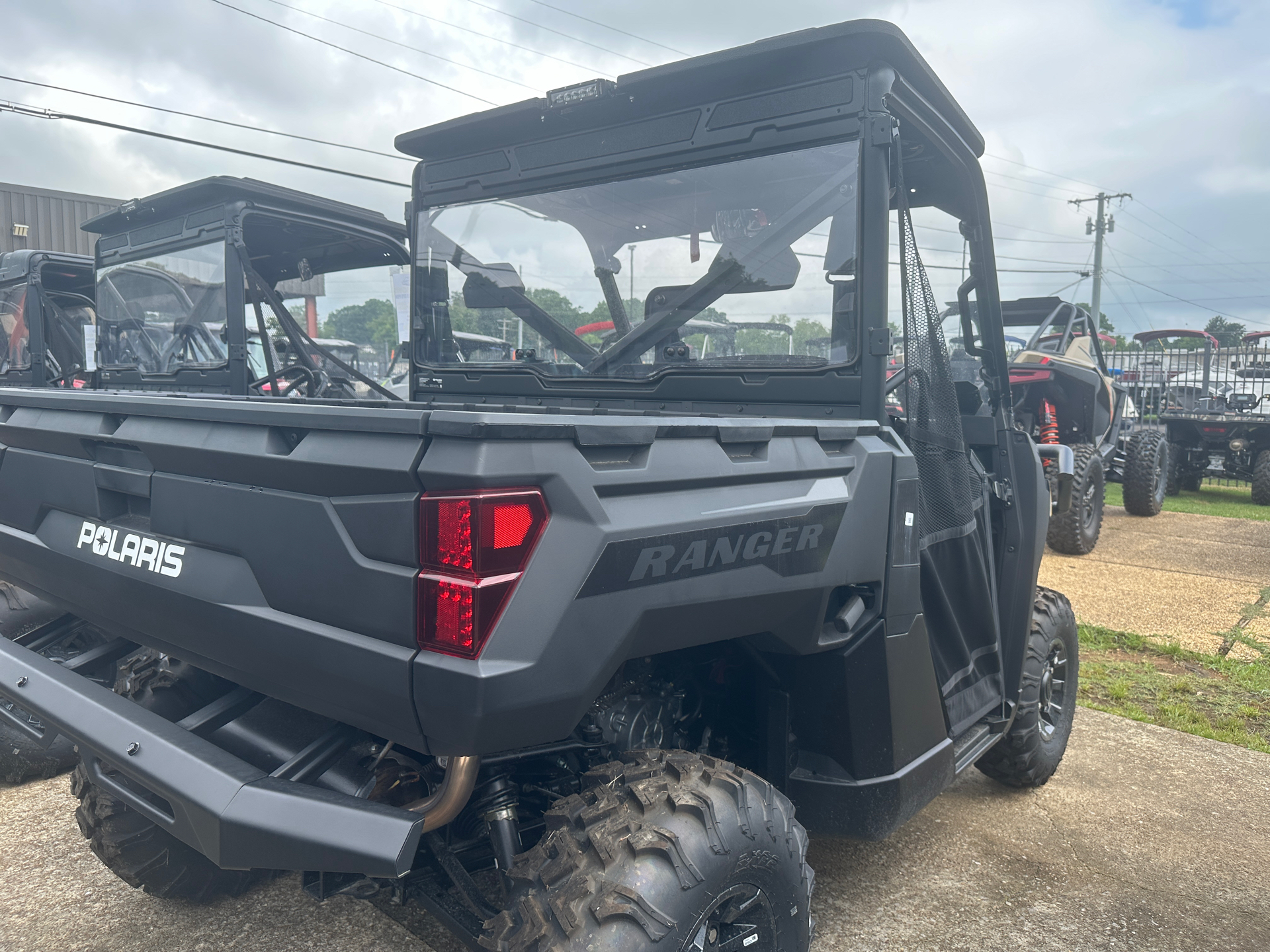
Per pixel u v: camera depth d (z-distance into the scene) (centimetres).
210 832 155
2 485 246
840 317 224
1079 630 577
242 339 500
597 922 147
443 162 302
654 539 159
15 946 239
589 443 150
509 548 141
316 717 199
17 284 768
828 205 224
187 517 183
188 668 225
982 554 283
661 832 158
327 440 156
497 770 188
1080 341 950
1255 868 298
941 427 254
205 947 241
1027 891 280
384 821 146
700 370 247
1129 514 1126
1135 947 253
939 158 260
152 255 549
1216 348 1492
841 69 221
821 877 286
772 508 184
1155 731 421
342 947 243
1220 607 645
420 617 144
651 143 253
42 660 208
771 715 222
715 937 168
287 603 164
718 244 242
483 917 173
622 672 204
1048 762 347
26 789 337
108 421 207
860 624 219
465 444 139
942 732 249
